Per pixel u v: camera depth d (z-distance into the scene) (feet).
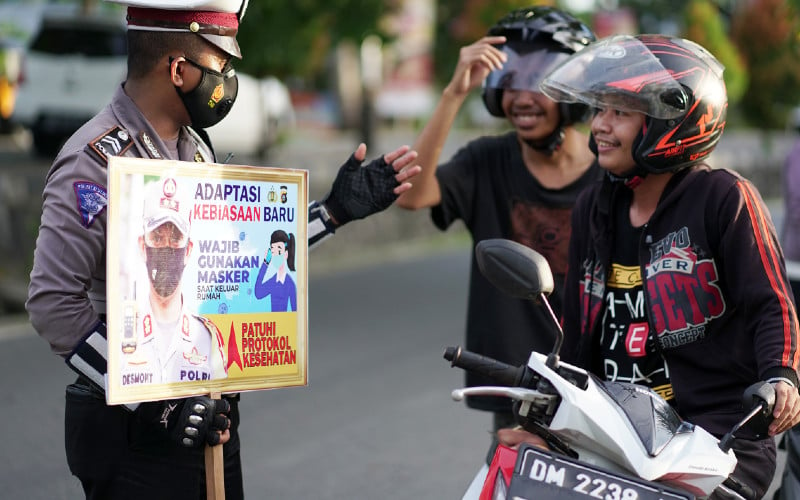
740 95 67.77
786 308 10.75
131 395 10.33
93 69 58.80
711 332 11.28
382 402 26.27
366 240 51.13
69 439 11.34
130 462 11.18
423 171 15.12
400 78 96.48
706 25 59.88
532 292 10.11
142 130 11.00
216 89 11.10
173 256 10.55
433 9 71.41
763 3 71.92
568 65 11.73
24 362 29.66
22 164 54.90
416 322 35.55
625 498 9.28
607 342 11.89
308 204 11.85
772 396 10.12
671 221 11.46
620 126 11.43
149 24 10.89
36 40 59.11
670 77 11.16
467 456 22.31
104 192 10.64
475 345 15.24
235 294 10.94
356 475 21.12
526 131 14.80
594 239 11.98
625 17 68.28
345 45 42.73
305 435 23.67
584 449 9.93
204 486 11.53
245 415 25.20
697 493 9.83
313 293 40.86
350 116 114.83
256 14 39.83
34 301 10.50
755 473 11.10
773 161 79.71
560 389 9.74
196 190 10.69
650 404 10.09
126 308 10.30
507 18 15.16
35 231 39.11
